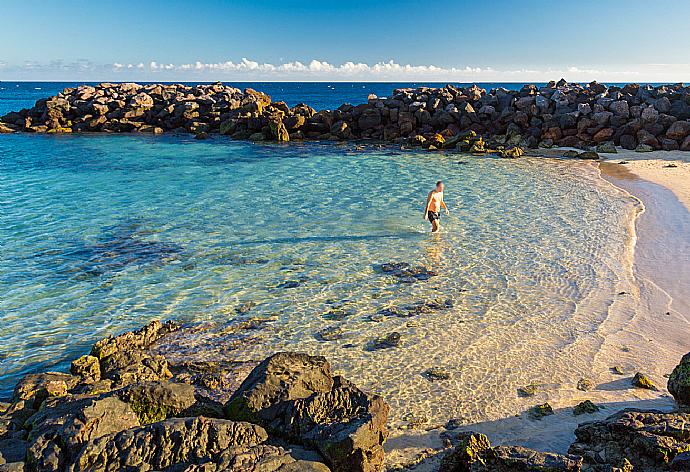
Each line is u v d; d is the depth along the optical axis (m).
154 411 8.12
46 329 13.55
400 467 8.55
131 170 36.16
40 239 20.41
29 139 53.78
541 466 6.98
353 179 32.50
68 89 70.69
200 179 32.88
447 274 17.08
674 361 11.88
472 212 24.33
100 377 10.84
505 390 10.84
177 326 13.70
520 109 51.25
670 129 43.50
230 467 6.54
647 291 15.67
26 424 8.33
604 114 45.97
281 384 8.54
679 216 23.38
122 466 6.61
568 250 19.12
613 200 26.38
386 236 20.88
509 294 15.56
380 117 55.59
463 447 7.75
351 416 7.82
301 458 7.08
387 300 15.24
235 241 20.31
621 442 7.89
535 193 28.12
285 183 31.41
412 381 11.21
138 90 72.00
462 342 12.85
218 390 10.85
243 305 14.94
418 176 33.38
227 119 59.66
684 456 7.06
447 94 56.78
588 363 11.83
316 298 15.39
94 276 16.86
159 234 21.16
